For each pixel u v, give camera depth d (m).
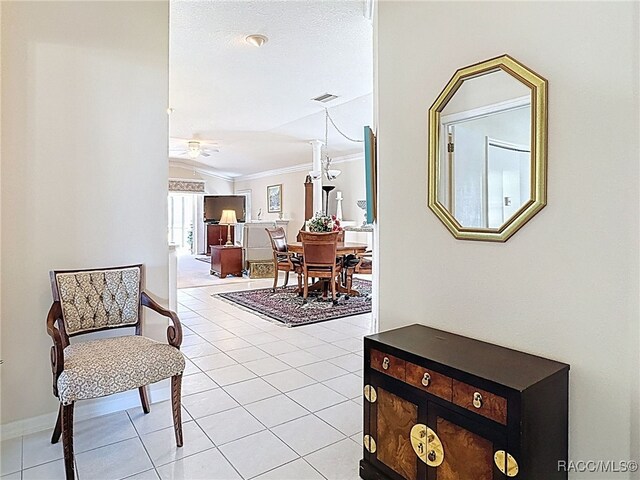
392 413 1.60
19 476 1.72
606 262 1.35
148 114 2.45
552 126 1.47
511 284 1.61
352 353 3.32
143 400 2.30
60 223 2.18
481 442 1.30
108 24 2.30
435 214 1.88
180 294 5.88
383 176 2.18
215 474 1.74
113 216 2.35
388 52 2.14
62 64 2.16
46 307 2.14
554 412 1.34
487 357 1.49
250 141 7.63
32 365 2.10
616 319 1.33
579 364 1.42
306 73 4.09
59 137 2.17
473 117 1.73
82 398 1.66
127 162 2.38
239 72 4.05
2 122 2.00
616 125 1.32
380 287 2.21
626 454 1.33
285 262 5.90
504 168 1.61
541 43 1.50
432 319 1.93
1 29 1.99
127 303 2.25
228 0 2.73
